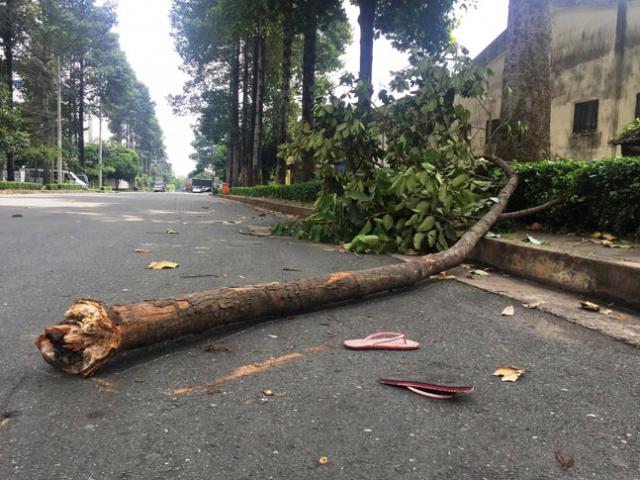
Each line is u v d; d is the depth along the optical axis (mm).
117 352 2307
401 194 5773
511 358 2557
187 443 1711
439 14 14648
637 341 2781
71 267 4668
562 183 5527
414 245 5617
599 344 2775
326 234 6938
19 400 1999
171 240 6852
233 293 2861
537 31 7422
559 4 13297
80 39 36062
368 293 3604
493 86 15422
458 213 5715
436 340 2822
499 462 1628
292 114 31203
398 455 1657
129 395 2064
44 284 3939
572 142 13242
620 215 4816
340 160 7383
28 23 31141
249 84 34344
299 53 29500
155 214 12219
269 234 7973
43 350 2240
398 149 6820
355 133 6875
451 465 1607
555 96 13805
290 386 2176
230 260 5316
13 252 5469
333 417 1904
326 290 3314
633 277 3410
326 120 7332
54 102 43000
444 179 5895
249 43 30062
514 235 5508
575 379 2297
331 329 2973
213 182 82000
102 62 45719
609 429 1850
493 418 1921
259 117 26812
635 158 4895
